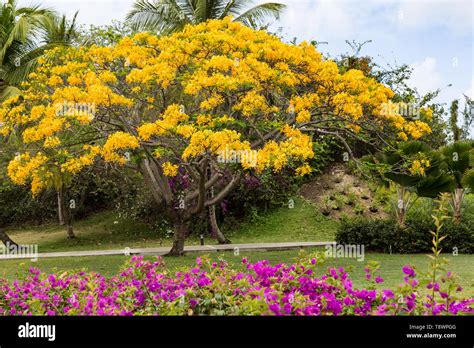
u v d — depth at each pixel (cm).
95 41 1589
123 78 1048
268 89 909
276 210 1791
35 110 919
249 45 910
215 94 880
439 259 383
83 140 1009
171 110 880
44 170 1003
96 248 1504
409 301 373
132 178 1669
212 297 404
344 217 1673
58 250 1501
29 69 1565
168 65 935
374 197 1778
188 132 834
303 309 356
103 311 395
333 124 1078
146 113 1134
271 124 880
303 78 949
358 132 1044
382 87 962
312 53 954
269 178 1709
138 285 450
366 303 400
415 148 1215
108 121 991
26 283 525
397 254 1228
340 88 930
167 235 1677
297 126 949
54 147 970
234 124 905
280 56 916
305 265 459
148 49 1000
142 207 1791
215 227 1488
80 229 1875
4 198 2031
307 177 1886
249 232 1672
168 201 1176
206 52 941
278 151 834
